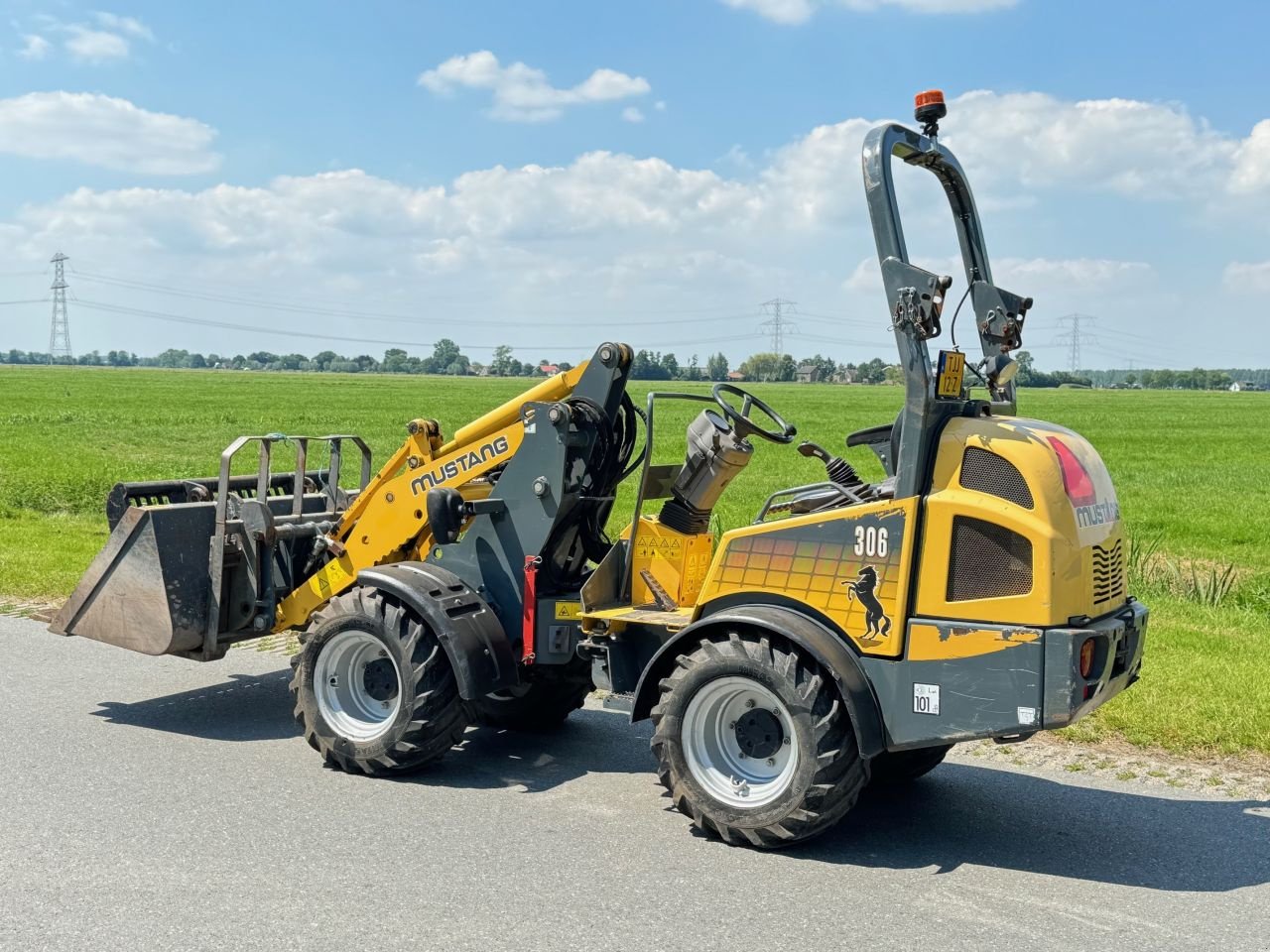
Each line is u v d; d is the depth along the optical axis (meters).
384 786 5.93
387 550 6.74
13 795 5.64
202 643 6.89
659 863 4.95
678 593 6.08
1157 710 7.10
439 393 82.00
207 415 50.88
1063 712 4.61
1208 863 5.08
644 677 5.47
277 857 4.93
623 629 5.93
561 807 5.66
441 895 4.55
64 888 4.58
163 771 6.08
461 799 5.75
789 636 4.95
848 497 5.41
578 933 4.24
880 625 4.93
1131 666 5.21
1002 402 5.67
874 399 83.19
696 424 6.12
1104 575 5.01
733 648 5.11
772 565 5.23
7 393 67.50
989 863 5.05
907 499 4.89
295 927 4.25
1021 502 4.73
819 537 5.11
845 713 4.99
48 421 44.66
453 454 6.54
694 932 4.27
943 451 4.92
